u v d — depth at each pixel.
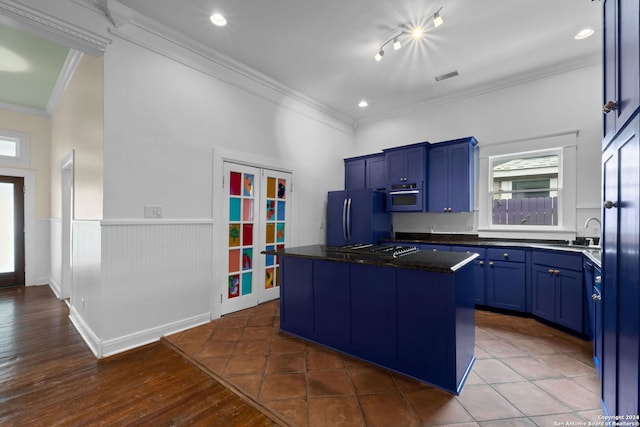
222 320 3.12
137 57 2.56
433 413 1.62
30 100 4.40
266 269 3.79
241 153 3.42
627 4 1.07
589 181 3.24
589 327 2.50
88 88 2.70
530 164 3.67
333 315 2.41
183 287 2.87
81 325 2.83
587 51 3.08
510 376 1.99
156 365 2.20
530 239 3.57
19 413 1.66
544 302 2.91
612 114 1.27
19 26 2.09
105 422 1.59
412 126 4.60
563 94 3.39
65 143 3.69
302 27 2.70
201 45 2.94
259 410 1.67
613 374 1.26
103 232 2.34
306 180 4.36
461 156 3.79
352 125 5.24
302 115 4.29
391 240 4.13
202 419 1.61
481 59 3.24
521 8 2.43
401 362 2.03
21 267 4.70
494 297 3.29
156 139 2.68
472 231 3.99
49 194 4.86
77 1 2.21
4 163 4.48
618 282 1.18
